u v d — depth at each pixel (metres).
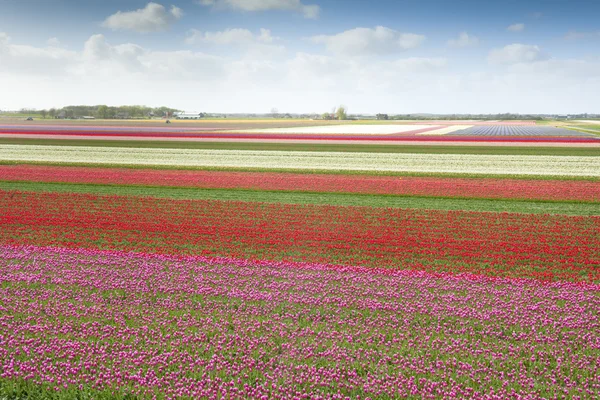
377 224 26.14
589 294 15.74
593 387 10.46
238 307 14.44
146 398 10.00
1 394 9.98
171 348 11.88
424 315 13.99
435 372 10.98
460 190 36.09
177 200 31.98
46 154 56.75
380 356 11.68
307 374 10.78
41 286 15.86
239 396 10.02
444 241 22.86
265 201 32.06
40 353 11.55
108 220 26.61
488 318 13.68
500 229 25.16
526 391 10.28
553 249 21.52
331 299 15.08
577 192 35.06
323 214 28.33
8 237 22.98
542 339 12.45
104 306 14.34
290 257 20.33
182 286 16.00
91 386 10.31
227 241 22.73
